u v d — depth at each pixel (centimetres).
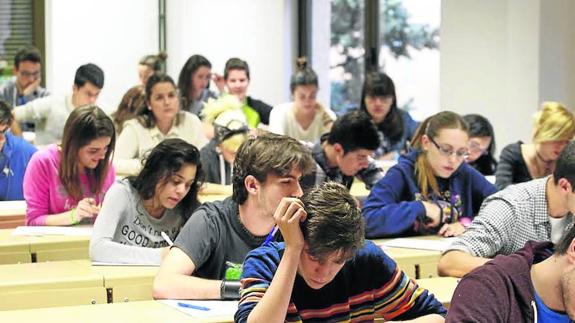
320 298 265
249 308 257
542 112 498
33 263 381
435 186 442
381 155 669
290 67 961
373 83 663
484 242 359
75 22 924
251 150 302
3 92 829
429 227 440
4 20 934
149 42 952
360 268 271
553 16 686
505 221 360
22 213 494
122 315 295
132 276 350
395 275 277
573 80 688
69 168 450
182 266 317
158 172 377
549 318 246
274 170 295
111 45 938
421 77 855
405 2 869
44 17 932
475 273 252
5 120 534
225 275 321
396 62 884
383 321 294
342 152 459
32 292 338
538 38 685
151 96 615
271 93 955
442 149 432
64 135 450
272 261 267
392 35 887
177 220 391
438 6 830
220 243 321
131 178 390
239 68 807
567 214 356
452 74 750
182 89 817
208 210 324
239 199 312
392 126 670
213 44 952
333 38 944
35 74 830
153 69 854
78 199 456
